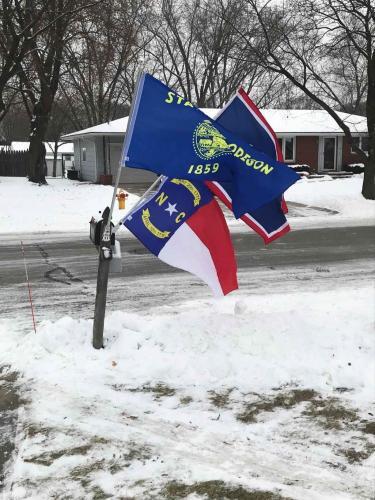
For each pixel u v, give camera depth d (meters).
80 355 4.64
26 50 18.31
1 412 3.80
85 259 9.79
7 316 6.19
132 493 2.92
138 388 4.16
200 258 4.70
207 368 4.42
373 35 16.12
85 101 36.16
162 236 4.64
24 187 19.77
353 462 3.26
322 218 15.77
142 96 4.18
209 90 43.69
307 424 3.70
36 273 8.60
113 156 25.91
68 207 16.73
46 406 3.85
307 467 3.20
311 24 16.30
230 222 14.66
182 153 4.18
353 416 3.79
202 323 5.15
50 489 2.94
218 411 3.87
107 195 19.12
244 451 3.36
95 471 3.11
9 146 47.12
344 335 5.00
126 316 5.41
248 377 4.33
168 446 3.39
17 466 3.14
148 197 5.14
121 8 19.00
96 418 3.71
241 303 5.70
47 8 17.36
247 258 9.85
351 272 8.65
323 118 30.23
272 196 4.18
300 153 29.02
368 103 17.84
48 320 5.67
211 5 44.12
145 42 35.72
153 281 8.03
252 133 4.77
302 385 4.23
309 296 6.96
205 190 4.66
